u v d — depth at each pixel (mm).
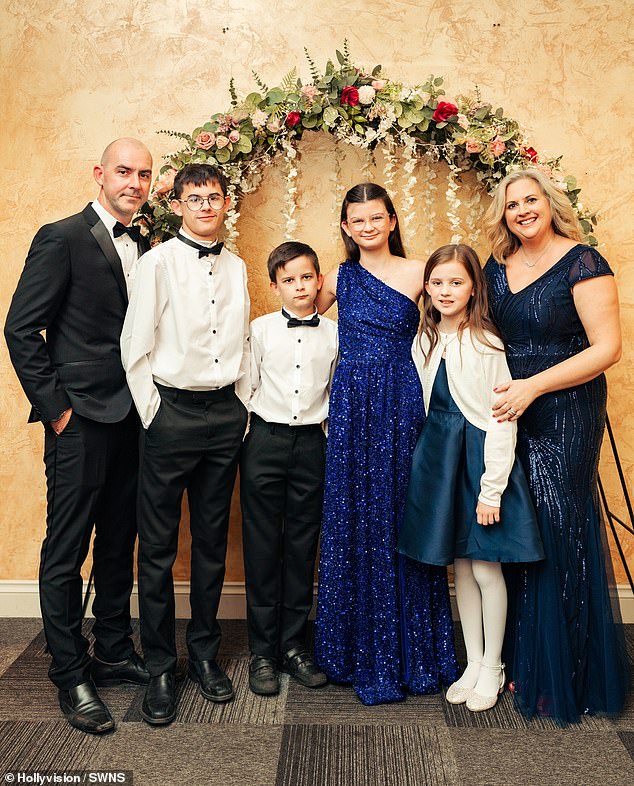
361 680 2488
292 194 2865
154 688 2373
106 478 2408
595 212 2916
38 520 3156
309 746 2186
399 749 2168
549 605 2346
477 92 2807
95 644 2617
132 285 2369
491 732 2260
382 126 2676
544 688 2350
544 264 2377
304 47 2934
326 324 2605
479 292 2383
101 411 2352
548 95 2908
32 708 2404
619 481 3047
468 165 2797
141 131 2992
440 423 2404
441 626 2533
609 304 2289
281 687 2549
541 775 2047
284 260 2490
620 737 2232
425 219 3004
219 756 2139
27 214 3039
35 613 3172
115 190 2361
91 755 2143
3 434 3131
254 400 2594
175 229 2709
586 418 2367
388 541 2486
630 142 2914
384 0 2904
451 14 2895
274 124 2695
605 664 2352
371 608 2521
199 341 2377
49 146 3010
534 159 2684
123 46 2969
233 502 3139
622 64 2891
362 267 2570
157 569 2402
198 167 2371
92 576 2682
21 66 2992
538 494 2373
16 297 2277
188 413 2377
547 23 2885
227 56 2953
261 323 2582
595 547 2393
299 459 2547
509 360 2436
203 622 2531
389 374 2492
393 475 2490
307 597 2641
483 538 2326
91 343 2369
